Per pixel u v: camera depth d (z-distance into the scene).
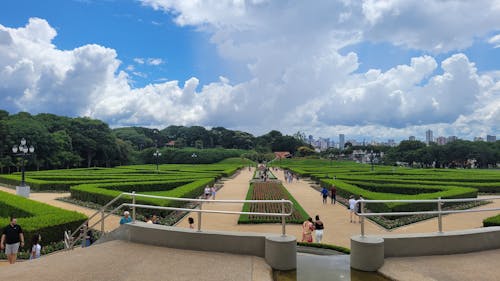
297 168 72.50
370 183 33.91
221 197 31.25
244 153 134.25
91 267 6.54
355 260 6.83
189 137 171.12
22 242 11.19
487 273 6.29
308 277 6.59
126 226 8.29
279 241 6.76
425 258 7.01
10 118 73.88
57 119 87.56
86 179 36.91
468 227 17.61
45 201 26.52
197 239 7.48
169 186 33.31
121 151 97.56
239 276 6.13
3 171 67.12
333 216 20.80
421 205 21.44
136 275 6.16
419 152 109.50
